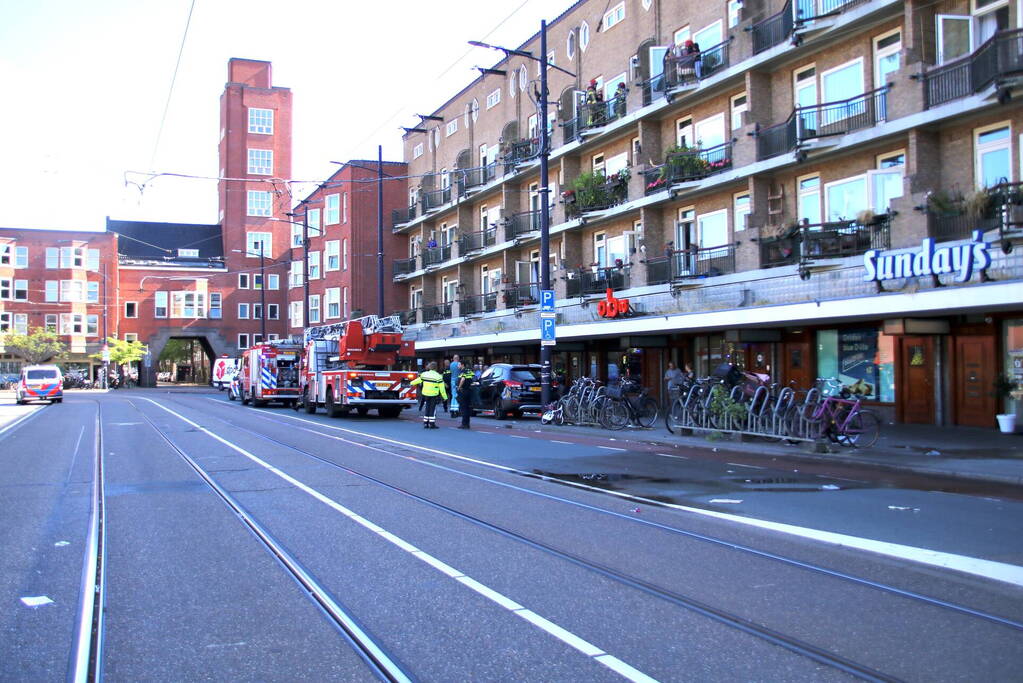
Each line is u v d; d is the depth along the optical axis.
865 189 19.17
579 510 8.49
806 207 20.78
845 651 4.36
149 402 40.06
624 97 27.41
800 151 19.58
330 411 26.17
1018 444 14.53
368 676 4.04
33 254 66.06
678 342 25.95
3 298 65.19
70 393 56.25
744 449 14.69
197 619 4.96
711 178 22.61
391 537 7.18
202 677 4.04
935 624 4.81
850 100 18.48
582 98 29.77
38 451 15.16
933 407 18.23
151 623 4.89
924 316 17.50
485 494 9.54
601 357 30.20
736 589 5.54
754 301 20.23
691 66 23.80
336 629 4.75
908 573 5.98
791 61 21.17
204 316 68.50
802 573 5.98
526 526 7.66
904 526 7.63
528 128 35.28
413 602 5.26
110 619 4.97
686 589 5.55
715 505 8.80
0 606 5.23
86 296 66.94
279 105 69.62
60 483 10.76
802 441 15.00
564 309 29.23
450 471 11.66
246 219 68.75
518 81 35.97
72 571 6.11
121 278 67.88
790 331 22.00
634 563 6.25
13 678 4.03
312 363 28.52
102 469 12.20
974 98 15.84
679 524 7.78
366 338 25.23
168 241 72.62
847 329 20.39
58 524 7.93
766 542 7.00
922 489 10.05
